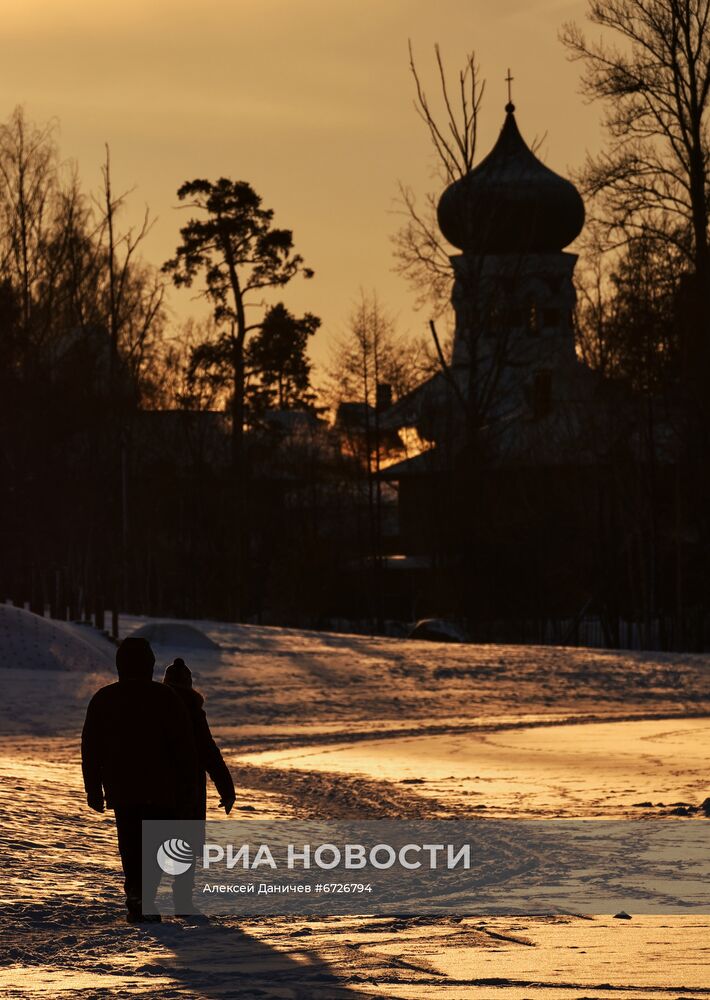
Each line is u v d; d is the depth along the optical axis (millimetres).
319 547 141375
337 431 148250
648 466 112938
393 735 49312
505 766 37719
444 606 128125
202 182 138500
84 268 108938
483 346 139750
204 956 14047
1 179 105625
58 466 97625
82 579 97812
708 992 11328
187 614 136125
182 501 133750
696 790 31844
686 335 105500
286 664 77125
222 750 43750
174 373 139125
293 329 136750
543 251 156375
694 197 102500
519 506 122688
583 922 15906
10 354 97562
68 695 61188
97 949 14719
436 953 13750
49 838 23172
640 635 111188
